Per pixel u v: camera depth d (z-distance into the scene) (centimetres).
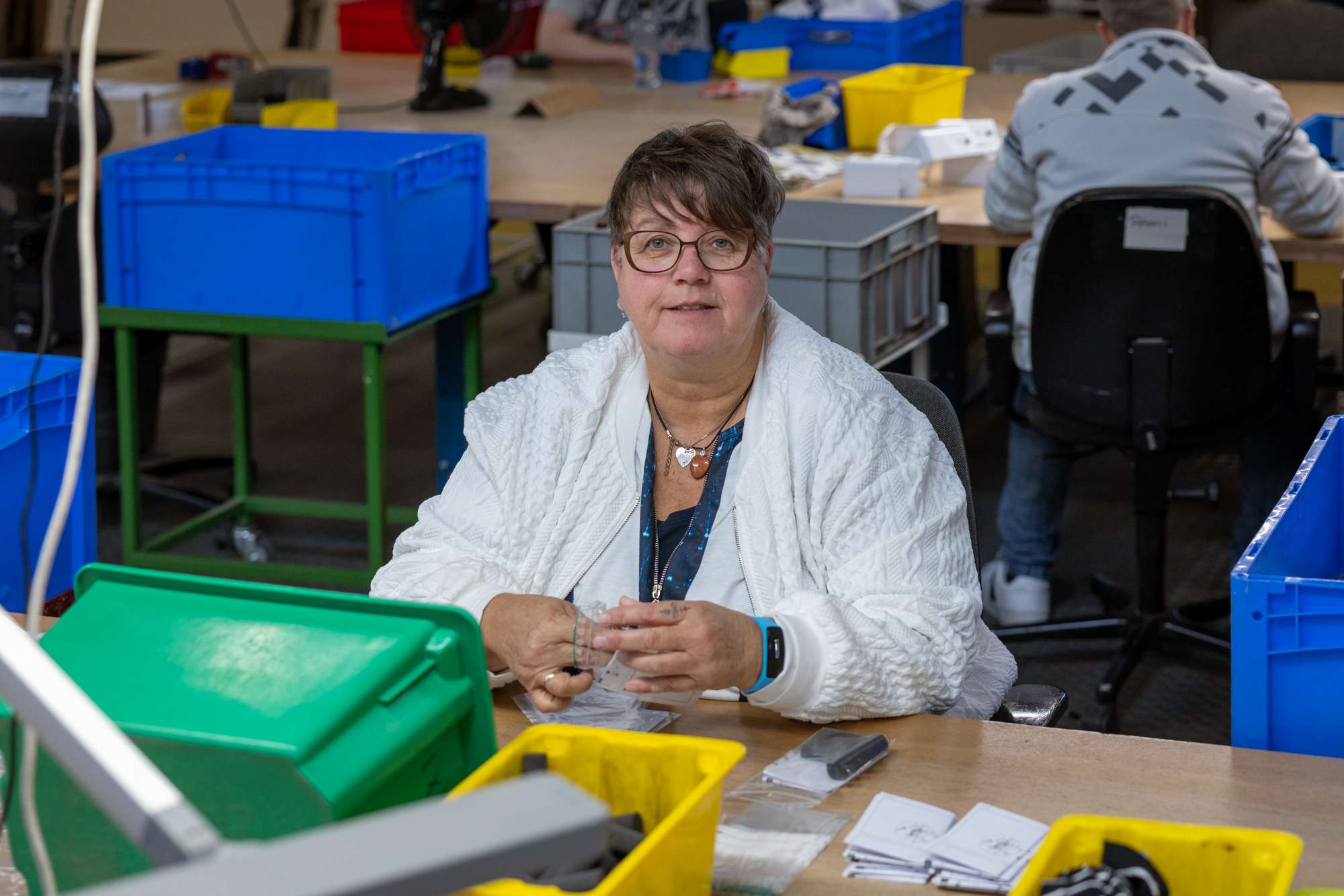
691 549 165
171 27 888
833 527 159
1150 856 106
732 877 118
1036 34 718
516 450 170
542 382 174
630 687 140
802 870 119
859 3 469
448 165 316
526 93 457
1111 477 423
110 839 110
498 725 148
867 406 164
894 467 161
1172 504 399
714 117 418
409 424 470
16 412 180
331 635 116
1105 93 289
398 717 112
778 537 160
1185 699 301
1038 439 318
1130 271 274
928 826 123
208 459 412
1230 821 125
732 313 158
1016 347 305
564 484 167
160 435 456
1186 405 280
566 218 327
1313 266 538
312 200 294
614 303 281
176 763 108
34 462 123
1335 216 293
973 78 477
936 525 159
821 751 138
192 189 301
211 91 408
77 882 113
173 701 110
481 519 169
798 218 292
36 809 111
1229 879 105
